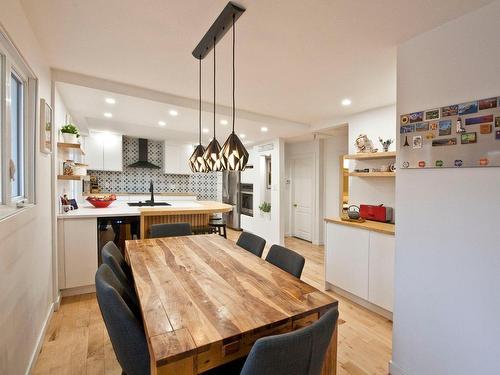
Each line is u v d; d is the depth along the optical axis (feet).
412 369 5.64
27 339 5.49
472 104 4.77
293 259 5.80
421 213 5.52
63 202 9.66
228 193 23.41
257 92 9.32
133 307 4.98
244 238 7.98
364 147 10.66
